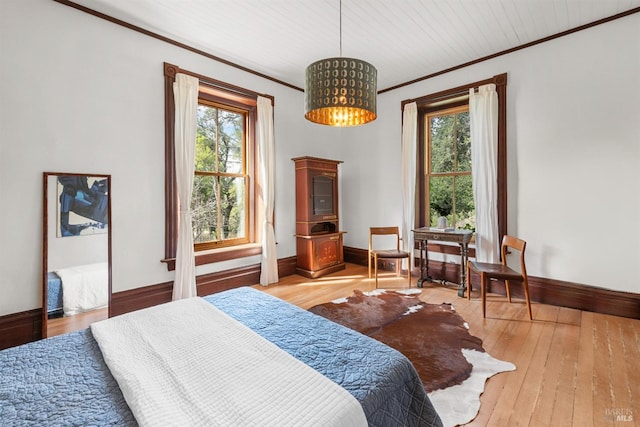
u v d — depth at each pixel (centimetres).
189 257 327
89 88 270
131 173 296
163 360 118
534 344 237
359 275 446
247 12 277
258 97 399
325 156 501
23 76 238
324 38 323
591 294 301
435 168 431
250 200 412
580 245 308
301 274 446
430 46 341
